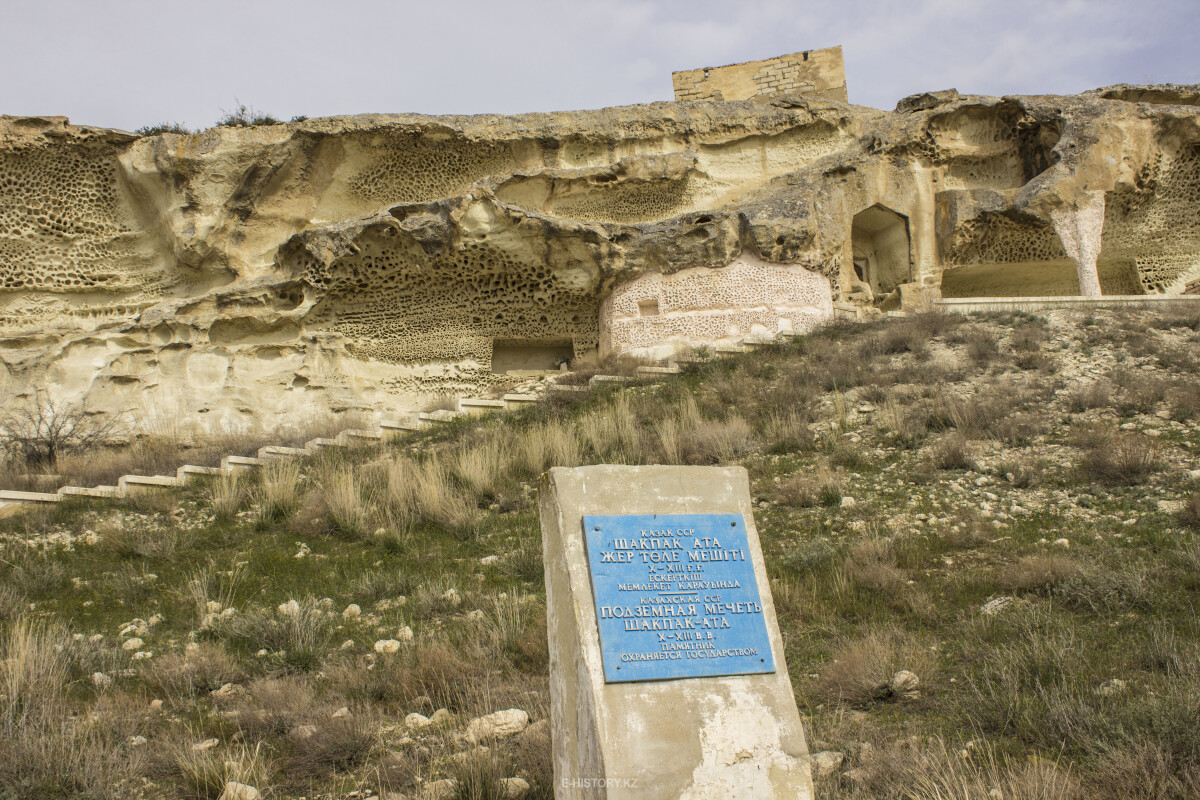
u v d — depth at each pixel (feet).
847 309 64.13
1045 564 25.02
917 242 67.97
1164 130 66.74
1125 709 17.19
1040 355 47.96
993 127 70.13
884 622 23.54
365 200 69.97
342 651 24.39
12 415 57.11
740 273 61.00
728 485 16.67
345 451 44.93
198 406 59.52
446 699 21.04
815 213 63.57
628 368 56.39
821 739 18.07
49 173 65.36
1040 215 64.23
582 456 39.81
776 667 15.28
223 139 64.54
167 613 27.71
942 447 36.65
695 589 15.47
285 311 61.93
